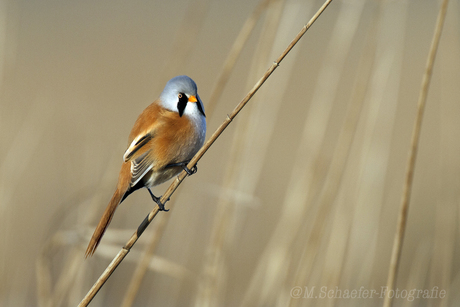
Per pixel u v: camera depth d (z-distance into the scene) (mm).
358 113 9109
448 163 9203
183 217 10875
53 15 30922
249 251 13367
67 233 7809
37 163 13266
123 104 20266
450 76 9453
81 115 15055
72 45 27234
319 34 24141
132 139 7164
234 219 9000
